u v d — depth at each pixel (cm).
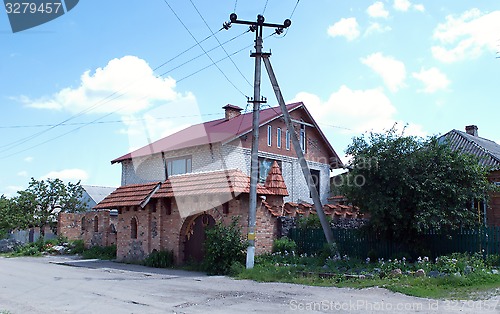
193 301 1144
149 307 1068
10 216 3434
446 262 1472
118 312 1010
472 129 3189
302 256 1823
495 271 1445
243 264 1717
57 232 3306
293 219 2041
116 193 2405
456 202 1673
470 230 1673
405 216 1683
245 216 1827
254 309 1033
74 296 1232
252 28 1789
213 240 1745
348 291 1259
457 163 1683
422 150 1708
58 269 2014
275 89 1834
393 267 1518
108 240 2794
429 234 1752
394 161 1695
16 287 1419
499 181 2103
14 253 3042
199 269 1859
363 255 1855
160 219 2134
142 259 2208
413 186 1653
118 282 1529
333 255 1781
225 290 1318
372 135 1803
